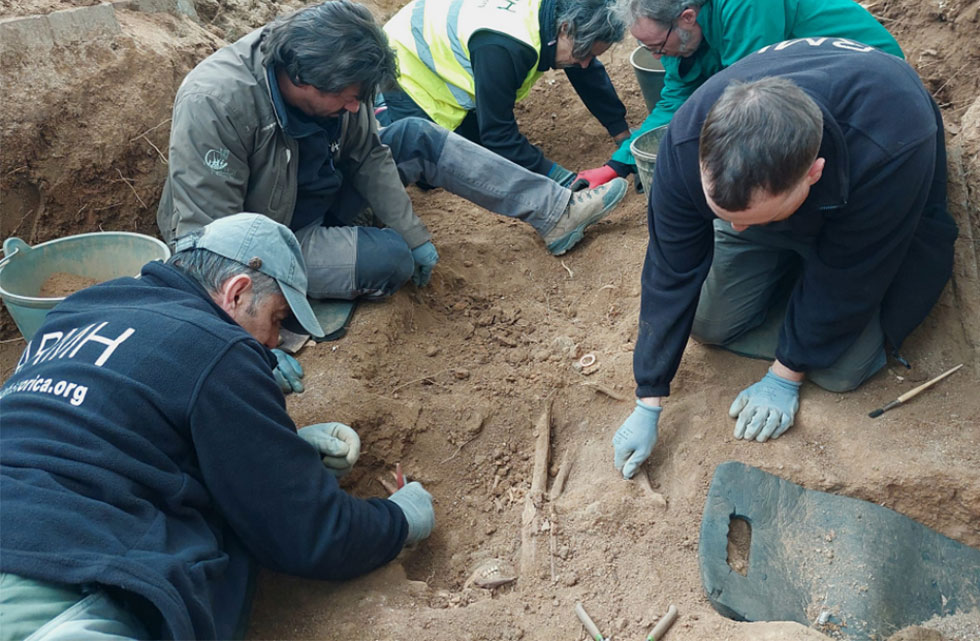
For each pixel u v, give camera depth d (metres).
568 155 4.16
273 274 1.91
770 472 2.30
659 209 2.07
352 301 2.89
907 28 3.47
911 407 2.38
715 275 2.44
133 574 1.45
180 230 2.53
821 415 2.38
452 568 2.26
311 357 2.71
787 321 2.36
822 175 1.84
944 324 2.54
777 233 2.20
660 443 2.46
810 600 2.07
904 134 1.85
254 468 1.72
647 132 3.33
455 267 3.29
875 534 2.15
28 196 2.87
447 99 3.67
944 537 2.19
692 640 1.89
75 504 1.49
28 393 1.64
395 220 2.99
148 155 3.13
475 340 2.96
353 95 2.43
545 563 2.16
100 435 1.58
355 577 2.06
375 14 5.12
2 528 1.42
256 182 2.64
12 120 2.79
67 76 2.95
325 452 2.18
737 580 2.05
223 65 2.47
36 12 2.99
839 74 1.87
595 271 3.29
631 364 2.71
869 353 2.39
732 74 1.98
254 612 1.99
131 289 1.83
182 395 1.64
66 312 1.80
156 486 1.62
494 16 3.38
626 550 2.16
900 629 2.01
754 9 2.71
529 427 2.63
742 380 2.57
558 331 2.99
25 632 1.37
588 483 2.40
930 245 2.27
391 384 2.70
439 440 2.57
